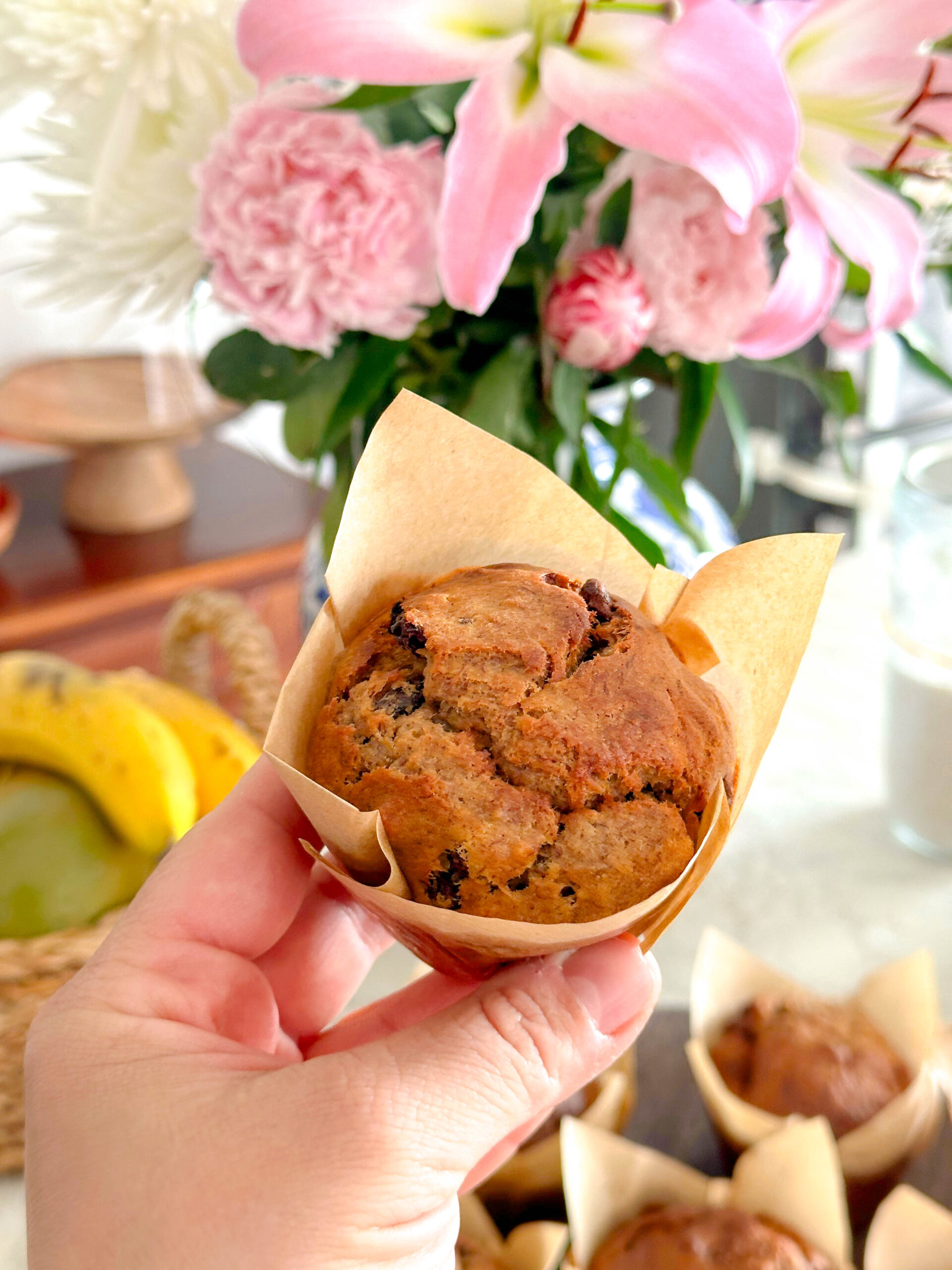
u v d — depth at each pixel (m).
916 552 0.55
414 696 0.34
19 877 0.47
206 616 0.57
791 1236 0.40
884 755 0.58
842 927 0.54
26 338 1.11
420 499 0.36
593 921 0.31
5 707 0.51
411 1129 0.31
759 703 0.37
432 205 0.42
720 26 0.39
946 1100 0.45
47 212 0.44
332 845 0.33
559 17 0.39
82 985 0.35
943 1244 0.39
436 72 0.38
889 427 0.99
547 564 0.37
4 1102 0.44
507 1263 0.40
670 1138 0.46
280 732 0.33
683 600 0.37
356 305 0.42
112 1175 0.32
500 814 0.33
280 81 0.43
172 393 0.95
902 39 0.42
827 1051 0.44
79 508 0.95
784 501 1.04
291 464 1.24
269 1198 0.31
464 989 0.41
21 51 0.41
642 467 0.50
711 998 0.46
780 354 0.46
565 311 0.43
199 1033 0.34
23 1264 0.43
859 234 0.42
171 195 0.43
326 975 0.42
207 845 0.38
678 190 0.43
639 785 0.33
